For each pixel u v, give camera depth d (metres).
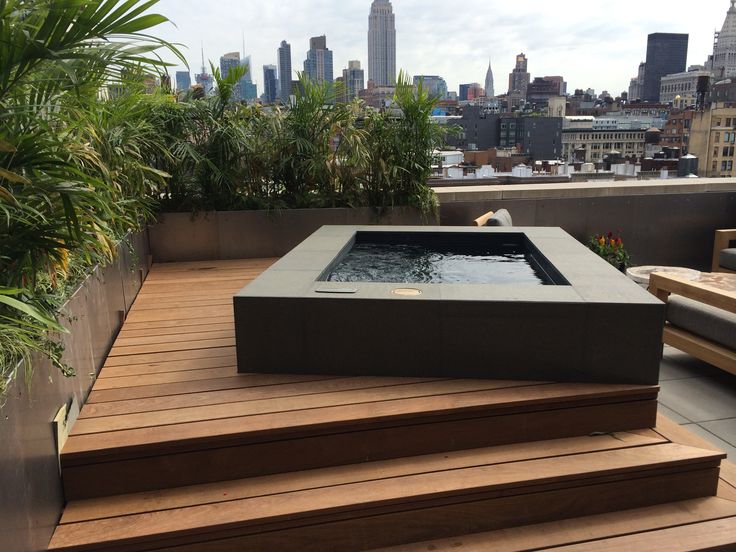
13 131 1.87
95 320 2.76
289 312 2.62
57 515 1.98
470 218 5.96
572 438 2.44
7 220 1.77
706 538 2.08
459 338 2.56
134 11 1.71
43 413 1.89
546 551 2.04
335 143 5.49
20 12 1.67
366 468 2.26
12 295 1.89
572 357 2.51
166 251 5.32
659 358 2.47
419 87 5.61
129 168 3.61
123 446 2.10
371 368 2.64
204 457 2.18
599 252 5.48
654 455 2.29
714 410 3.08
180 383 2.61
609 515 2.23
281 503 2.05
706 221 6.49
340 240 4.08
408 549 2.07
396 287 2.75
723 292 3.34
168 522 1.96
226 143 5.14
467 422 2.35
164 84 4.80
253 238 5.42
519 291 2.63
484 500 2.13
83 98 2.32
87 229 2.17
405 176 5.66
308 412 2.31
